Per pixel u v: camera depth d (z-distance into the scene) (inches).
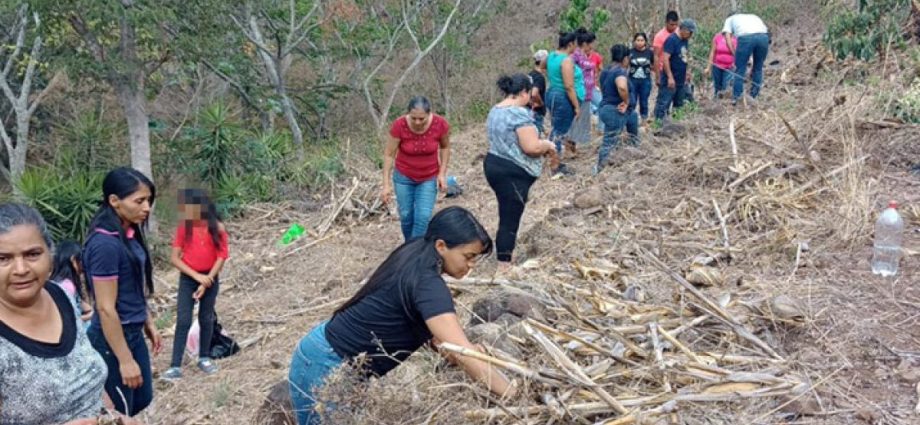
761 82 412.5
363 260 320.8
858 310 173.6
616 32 778.8
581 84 391.2
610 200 278.5
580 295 190.7
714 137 310.7
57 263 190.4
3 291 92.9
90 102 658.2
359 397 128.7
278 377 215.3
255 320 266.7
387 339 128.0
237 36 598.9
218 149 448.5
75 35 457.7
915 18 398.3
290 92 697.0
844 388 143.7
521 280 205.0
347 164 443.2
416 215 270.7
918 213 224.7
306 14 671.8
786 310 166.7
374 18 740.0
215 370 226.2
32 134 674.2
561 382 132.1
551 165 248.8
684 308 172.6
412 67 698.8
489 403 136.3
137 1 423.2
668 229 245.4
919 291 180.7
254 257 342.0
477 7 815.1
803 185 252.8
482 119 655.8
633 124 350.0
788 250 211.9
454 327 122.4
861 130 289.6
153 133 553.0
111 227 154.2
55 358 96.8
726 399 134.8
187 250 220.1
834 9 511.8
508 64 841.5
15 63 629.6
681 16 756.0
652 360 148.3
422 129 260.4
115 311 153.2
